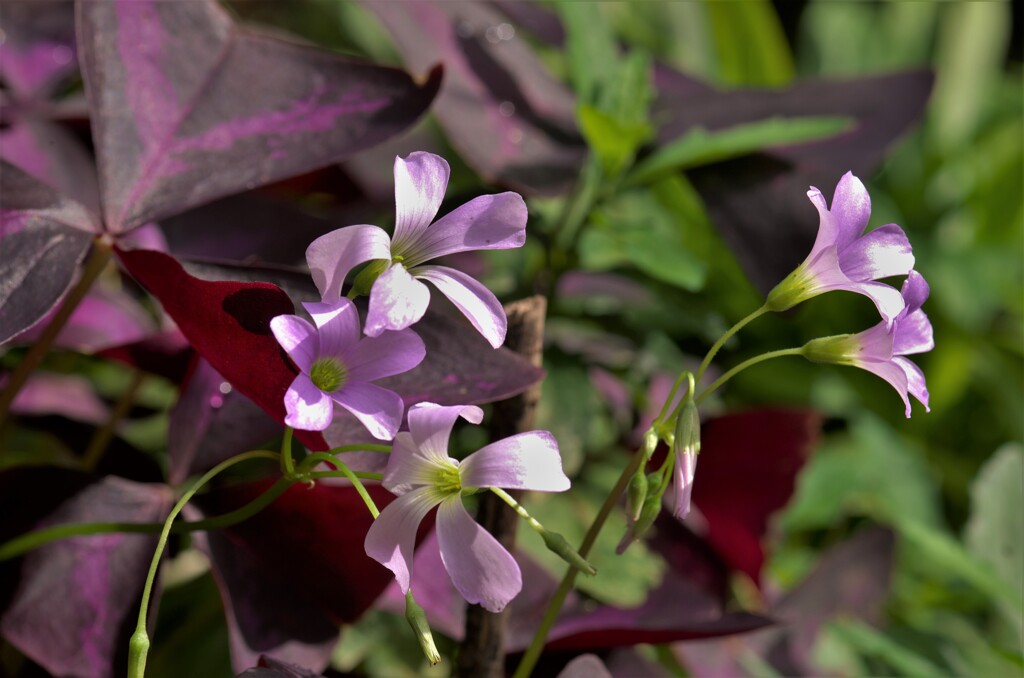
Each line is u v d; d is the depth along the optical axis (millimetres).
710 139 470
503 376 392
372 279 367
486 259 498
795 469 479
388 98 424
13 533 404
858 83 538
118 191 406
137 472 445
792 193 474
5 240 392
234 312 372
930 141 1325
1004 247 1201
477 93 498
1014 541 566
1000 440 1062
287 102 422
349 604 407
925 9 1500
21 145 469
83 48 406
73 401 488
